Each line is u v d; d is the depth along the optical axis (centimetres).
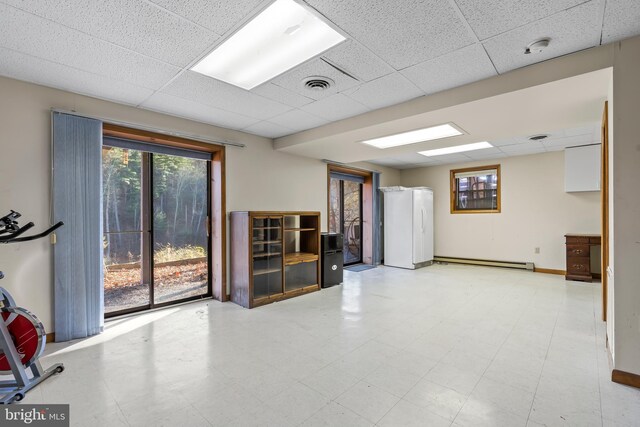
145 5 173
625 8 175
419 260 649
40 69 248
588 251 508
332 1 170
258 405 189
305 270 463
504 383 211
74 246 288
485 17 185
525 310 367
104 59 233
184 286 416
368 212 697
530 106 286
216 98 310
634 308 205
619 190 210
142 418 177
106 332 305
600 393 198
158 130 348
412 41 211
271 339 288
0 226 213
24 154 268
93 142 300
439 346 270
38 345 212
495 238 640
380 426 169
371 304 396
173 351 263
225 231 413
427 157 616
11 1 167
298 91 294
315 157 537
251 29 198
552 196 575
